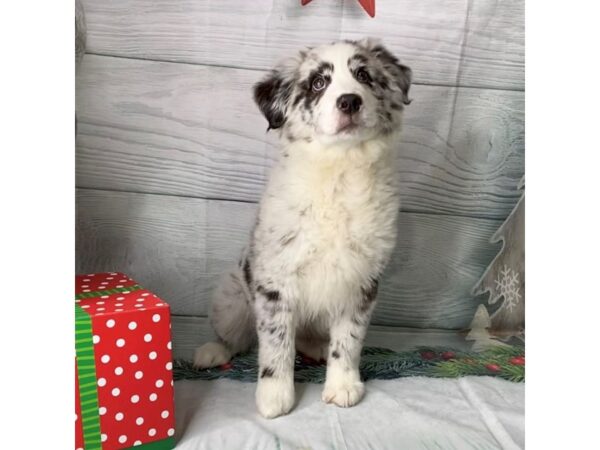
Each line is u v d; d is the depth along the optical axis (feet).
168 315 1.59
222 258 2.52
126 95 2.30
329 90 1.86
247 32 2.30
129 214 2.41
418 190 2.56
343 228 1.90
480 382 2.11
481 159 2.55
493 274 2.61
